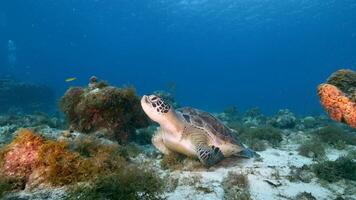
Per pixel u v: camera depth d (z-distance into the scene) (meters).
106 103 1.61
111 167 1.00
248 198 0.99
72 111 1.73
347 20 10.55
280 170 1.30
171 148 1.40
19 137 1.04
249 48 16.69
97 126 1.65
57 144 1.00
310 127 2.66
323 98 0.75
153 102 1.26
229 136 1.42
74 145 1.08
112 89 1.64
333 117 0.75
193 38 15.38
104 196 0.82
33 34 14.52
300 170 1.29
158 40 15.97
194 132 1.32
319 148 1.65
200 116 1.41
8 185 0.91
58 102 1.84
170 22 12.65
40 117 2.54
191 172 1.24
